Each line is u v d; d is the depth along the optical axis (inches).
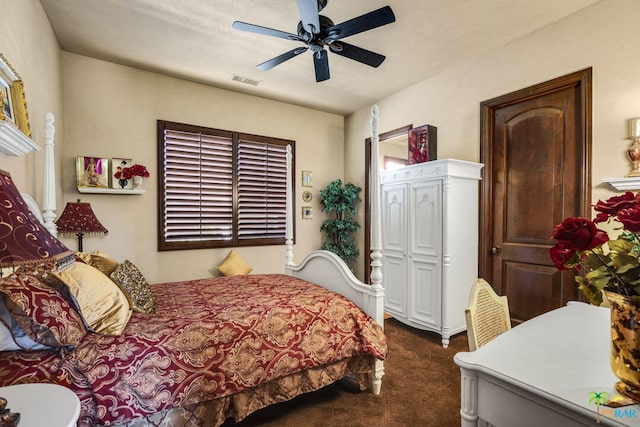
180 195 160.2
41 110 98.4
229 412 70.1
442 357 114.0
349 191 195.6
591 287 38.5
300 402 86.5
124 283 75.3
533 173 122.3
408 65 143.9
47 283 56.4
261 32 92.4
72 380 52.6
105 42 125.6
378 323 89.2
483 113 134.2
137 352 60.2
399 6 102.9
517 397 37.9
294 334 77.7
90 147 137.9
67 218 110.9
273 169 188.1
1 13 66.7
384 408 83.4
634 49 94.8
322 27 89.2
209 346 67.1
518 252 126.2
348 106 197.9
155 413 58.6
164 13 107.1
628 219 31.4
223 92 171.6
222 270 165.2
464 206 130.1
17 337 50.6
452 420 78.4
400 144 225.1
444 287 124.8
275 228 188.9
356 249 199.8
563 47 109.7
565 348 47.4
